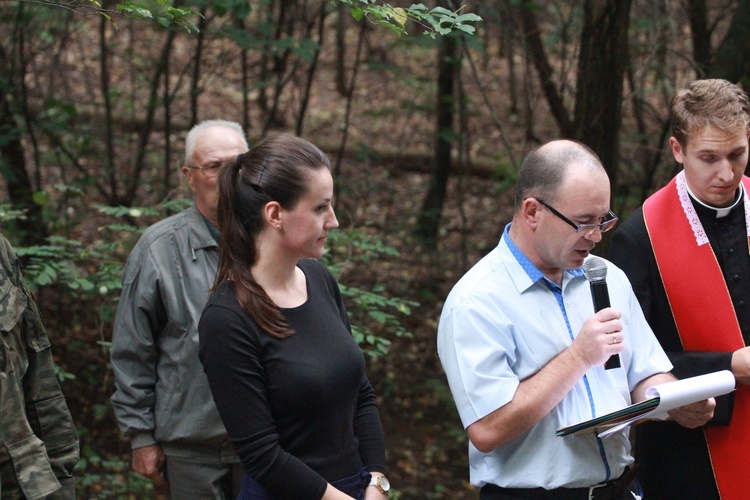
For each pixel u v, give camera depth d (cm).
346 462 222
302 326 220
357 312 502
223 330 210
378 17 278
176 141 832
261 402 210
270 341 213
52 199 718
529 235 226
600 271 231
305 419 215
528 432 224
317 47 564
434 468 572
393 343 679
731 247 270
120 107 840
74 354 600
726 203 270
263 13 737
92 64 883
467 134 760
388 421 610
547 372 215
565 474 220
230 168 223
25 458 211
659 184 658
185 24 276
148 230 302
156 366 297
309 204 214
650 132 748
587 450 222
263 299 214
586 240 218
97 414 542
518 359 228
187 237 296
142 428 293
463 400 223
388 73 1101
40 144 809
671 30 635
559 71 795
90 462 505
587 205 214
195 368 289
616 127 480
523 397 215
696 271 269
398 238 804
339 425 220
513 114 988
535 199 220
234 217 220
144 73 741
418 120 1002
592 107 476
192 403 288
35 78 708
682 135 263
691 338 271
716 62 471
